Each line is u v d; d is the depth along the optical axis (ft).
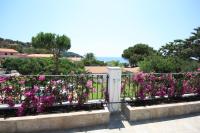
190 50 148.77
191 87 20.44
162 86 19.34
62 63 135.85
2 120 13.39
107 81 17.93
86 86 16.74
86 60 230.27
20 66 128.67
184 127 15.67
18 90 15.24
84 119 15.29
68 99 16.46
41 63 129.80
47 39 155.94
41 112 15.38
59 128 14.65
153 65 72.33
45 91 15.78
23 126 13.76
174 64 71.56
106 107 16.72
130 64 213.87
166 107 17.61
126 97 18.74
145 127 15.57
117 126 15.61
